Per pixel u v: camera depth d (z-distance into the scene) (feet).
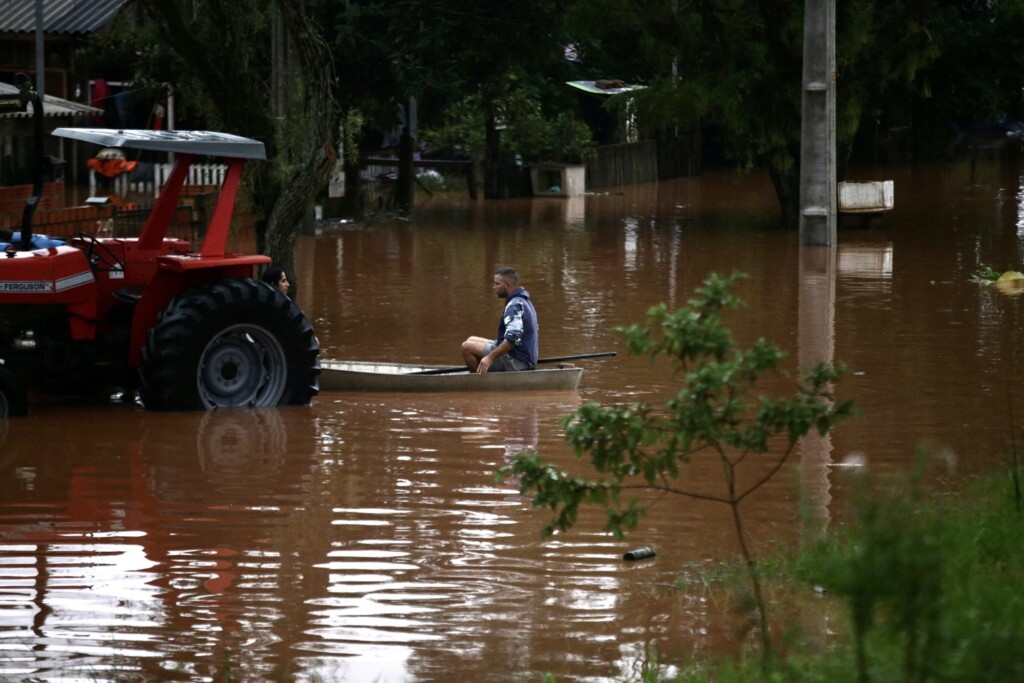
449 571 71.26
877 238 264.52
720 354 58.03
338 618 64.23
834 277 207.51
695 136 466.70
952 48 514.68
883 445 100.94
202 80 166.40
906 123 533.55
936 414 112.37
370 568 71.92
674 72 376.48
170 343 113.91
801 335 154.51
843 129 296.92
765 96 288.51
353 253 246.06
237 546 75.82
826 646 55.67
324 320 171.22
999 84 561.43
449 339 157.38
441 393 124.47
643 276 212.64
